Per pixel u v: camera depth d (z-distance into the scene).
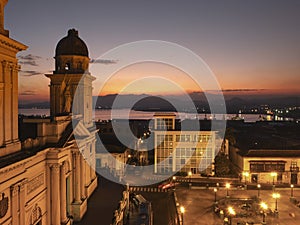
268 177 61.41
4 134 24.88
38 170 30.33
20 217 25.92
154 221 43.66
